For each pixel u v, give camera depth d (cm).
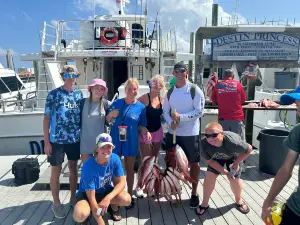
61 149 345
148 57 823
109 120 349
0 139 691
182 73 354
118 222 345
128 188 373
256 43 606
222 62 616
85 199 310
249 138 628
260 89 890
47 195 418
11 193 425
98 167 304
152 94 393
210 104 551
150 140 363
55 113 338
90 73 839
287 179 214
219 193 420
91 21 880
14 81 1221
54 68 725
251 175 490
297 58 609
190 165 379
